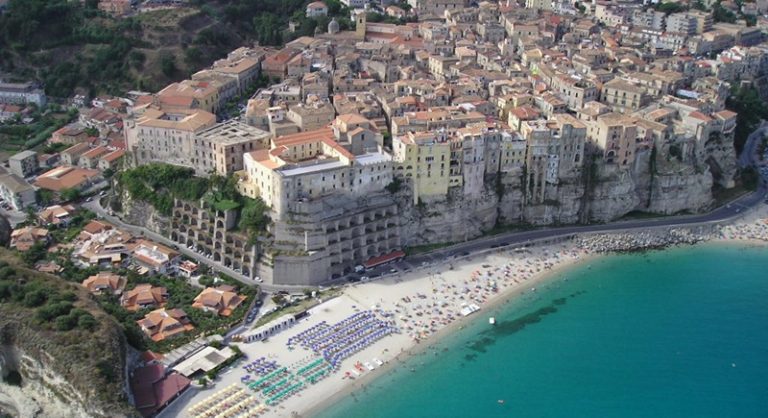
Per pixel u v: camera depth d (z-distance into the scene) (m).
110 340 194.75
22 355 193.88
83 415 183.25
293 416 195.25
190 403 196.12
